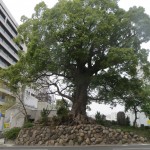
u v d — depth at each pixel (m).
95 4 22.34
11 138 22.91
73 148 16.92
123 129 22.84
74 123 22.42
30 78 23.45
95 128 21.50
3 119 35.16
